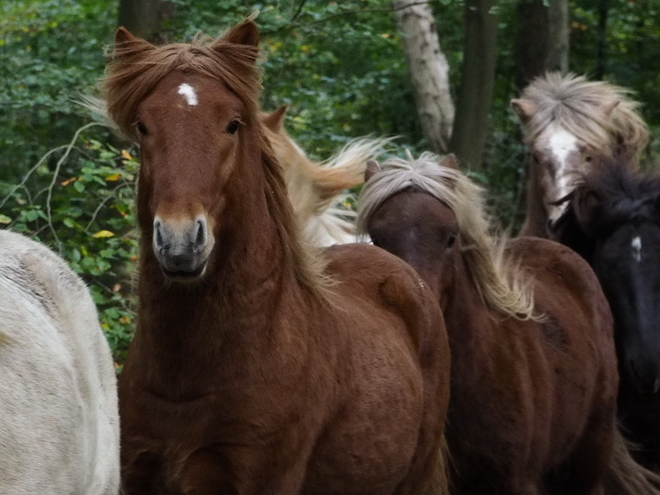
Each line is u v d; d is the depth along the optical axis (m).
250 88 6.00
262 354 5.93
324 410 6.17
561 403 8.38
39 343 5.26
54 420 5.22
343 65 17.59
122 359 10.13
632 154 12.39
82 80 14.04
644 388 9.59
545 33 19.94
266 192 6.27
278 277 6.14
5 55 15.25
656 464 10.45
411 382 6.82
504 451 7.82
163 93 5.76
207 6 13.70
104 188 11.93
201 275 5.57
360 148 10.16
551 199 11.77
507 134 20.53
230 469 5.91
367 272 7.36
